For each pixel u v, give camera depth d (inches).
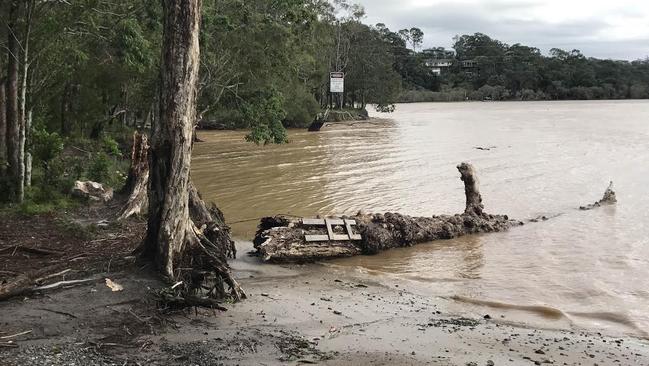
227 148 1569.9
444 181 994.7
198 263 408.5
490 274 502.0
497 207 788.0
